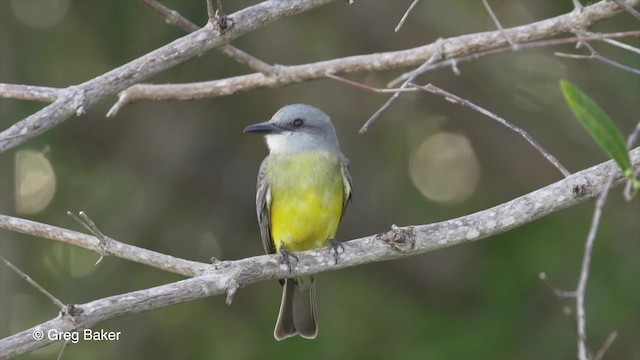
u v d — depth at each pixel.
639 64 13.00
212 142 14.14
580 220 13.10
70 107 6.98
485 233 7.53
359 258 7.79
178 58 7.18
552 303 12.84
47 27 13.23
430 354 12.76
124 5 13.08
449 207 13.97
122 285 13.33
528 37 9.05
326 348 12.91
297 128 9.68
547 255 12.96
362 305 13.29
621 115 13.42
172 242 13.85
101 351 13.41
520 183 13.95
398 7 13.74
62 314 6.54
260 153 14.19
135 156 13.99
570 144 13.70
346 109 13.95
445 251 13.70
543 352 12.56
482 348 12.71
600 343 12.40
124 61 13.10
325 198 9.57
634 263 12.70
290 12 7.32
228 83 9.73
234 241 14.00
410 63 9.48
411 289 13.67
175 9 12.88
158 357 13.40
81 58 13.19
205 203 14.09
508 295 13.00
